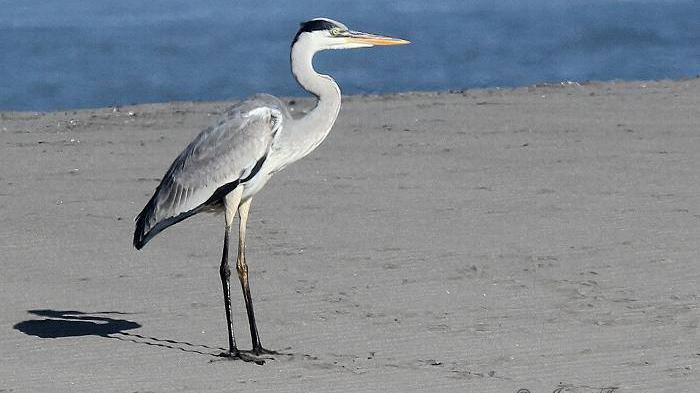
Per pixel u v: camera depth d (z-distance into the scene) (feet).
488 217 58.08
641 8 200.75
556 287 47.32
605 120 83.10
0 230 56.75
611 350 39.75
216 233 56.29
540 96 95.40
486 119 84.94
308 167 69.97
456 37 169.58
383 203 61.16
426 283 48.14
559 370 37.81
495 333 41.88
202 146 41.27
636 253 51.70
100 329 42.93
